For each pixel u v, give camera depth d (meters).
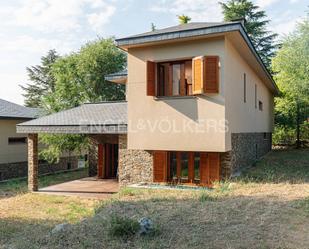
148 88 11.40
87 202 11.49
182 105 11.14
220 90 10.52
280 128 30.67
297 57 25.75
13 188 15.48
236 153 12.49
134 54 12.00
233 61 11.78
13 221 9.05
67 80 24.42
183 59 11.38
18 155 20.28
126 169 12.86
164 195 9.52
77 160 24.45
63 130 13.12
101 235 5.83
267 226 5.91
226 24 10.03
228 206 7.45
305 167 14.48
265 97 22.86
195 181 11.86
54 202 11.62
